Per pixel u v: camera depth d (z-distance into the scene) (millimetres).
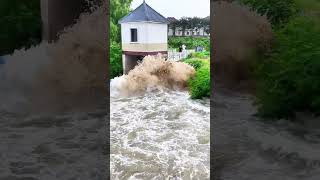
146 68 14078
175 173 5477
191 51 25312
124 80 13484
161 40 22688
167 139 7117
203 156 6102
